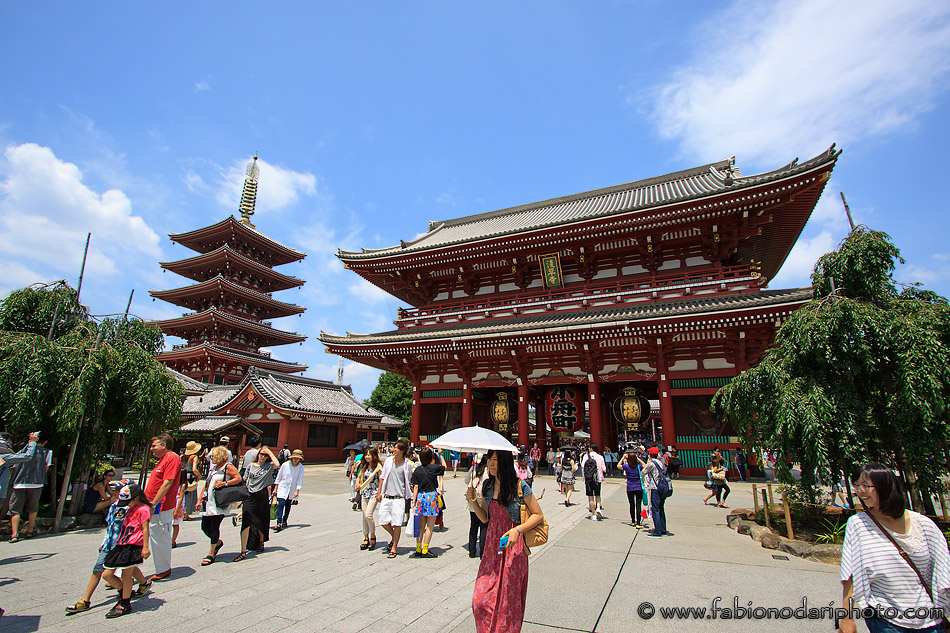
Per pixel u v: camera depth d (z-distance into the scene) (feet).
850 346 33.24
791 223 93.30
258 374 128.47
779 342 38.04
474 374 104.78
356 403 150.71
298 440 123.85
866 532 13.87
